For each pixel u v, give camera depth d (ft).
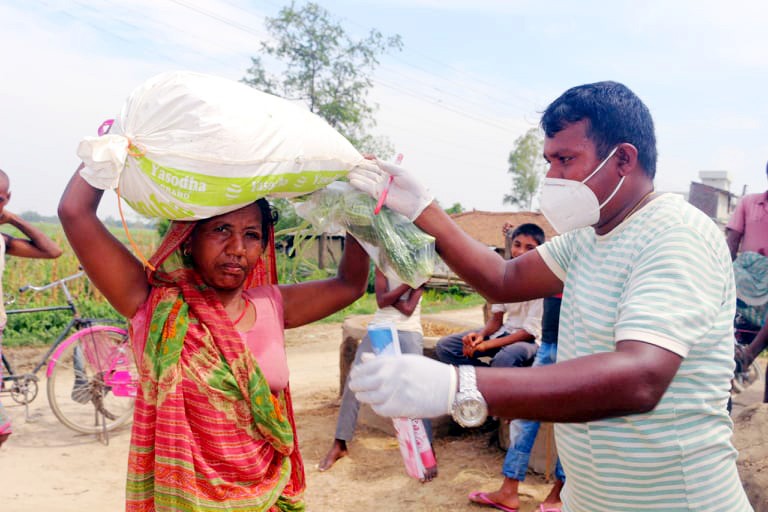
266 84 76.54
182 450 6.06
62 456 16.69
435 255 7.53
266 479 6.60
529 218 98.73
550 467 15.20
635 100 5.98
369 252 7.45
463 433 18.26
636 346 4.76
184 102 5.77
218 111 5.80
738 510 6.00
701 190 65.00
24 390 18.99
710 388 5.79
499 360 14.94
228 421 6.26
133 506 6.31
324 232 7.77
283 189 6.53
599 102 5.86
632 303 5.09
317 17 74.95
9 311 18.52
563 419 4.49
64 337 18.90
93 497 14.25
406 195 7.14
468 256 7.34
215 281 6.45
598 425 6.00
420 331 16.07
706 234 5.56
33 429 18.61
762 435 12.18
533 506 13.89
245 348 6.39
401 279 7.34
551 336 13.43
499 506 13.58
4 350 28.94
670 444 5.75
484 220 100.22
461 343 16.34
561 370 4.48
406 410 4.36
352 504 14.01
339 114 76.43
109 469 16.01
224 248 6.36
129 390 17.98
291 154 6.23
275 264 7.38
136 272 6.61
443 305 66.74
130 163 5.82
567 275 6.82
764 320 16.67
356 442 17.72
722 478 5.90
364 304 54.39
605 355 4.62
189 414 6.18
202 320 6.33
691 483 5.82
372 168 7.11
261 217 6.71
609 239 6.17
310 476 15.52
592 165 5.92
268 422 6.43
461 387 4.36
